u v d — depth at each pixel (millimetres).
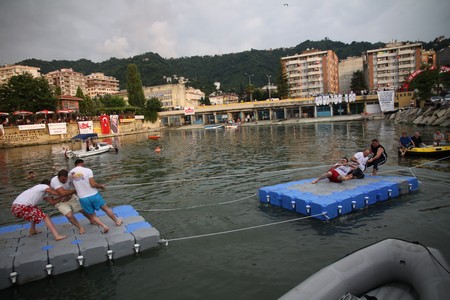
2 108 59312
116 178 18766
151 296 6160
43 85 61844
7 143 53031
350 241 7910
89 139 36188
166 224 9961
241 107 86750
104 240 7691
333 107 80312
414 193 11305
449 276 4492
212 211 10977
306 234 8469
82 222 9016
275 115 88562
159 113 95875
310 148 27266
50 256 6945
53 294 6379
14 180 21219
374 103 75438
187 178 17266
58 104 66938
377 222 8938
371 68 102875
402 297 4805
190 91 138500
